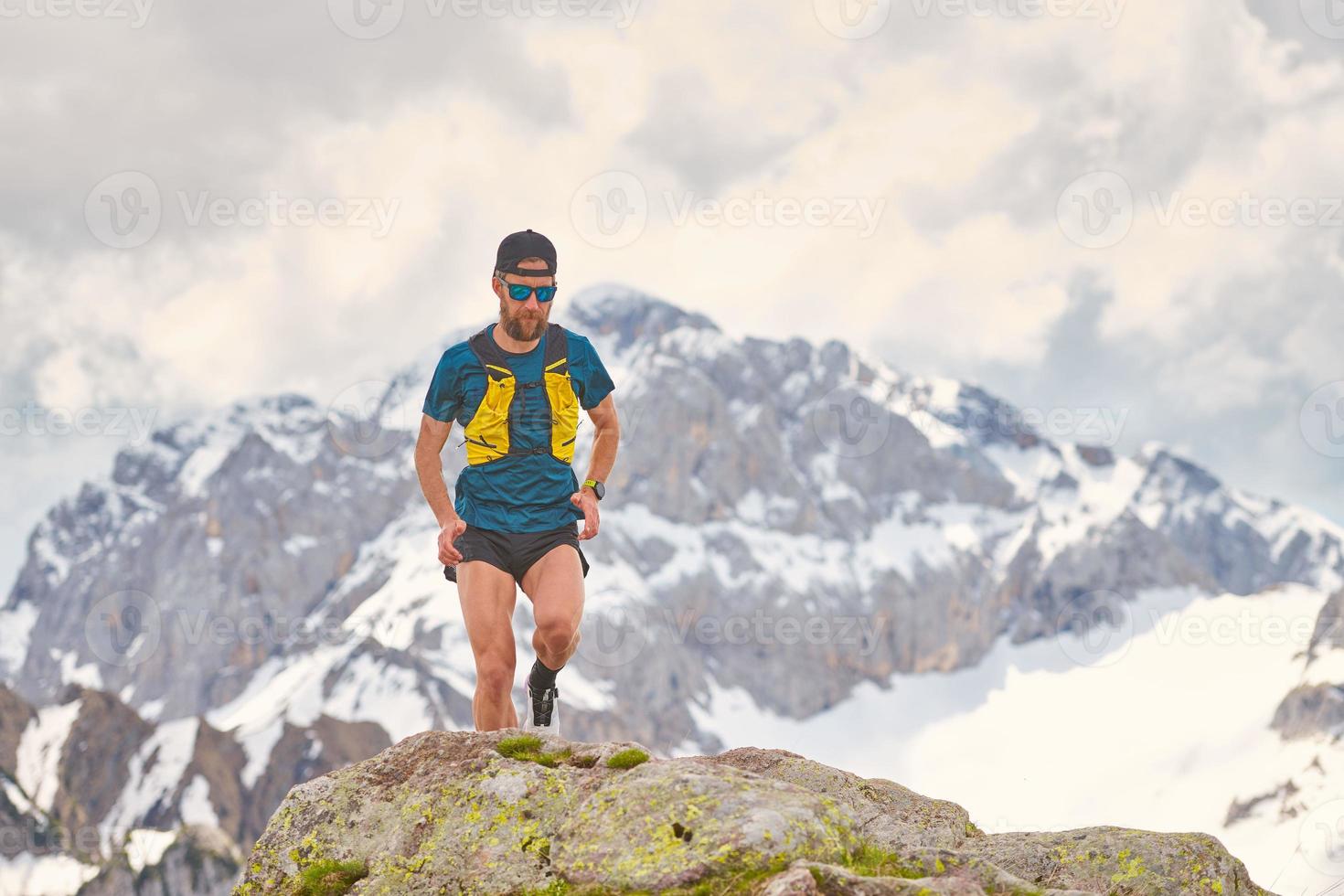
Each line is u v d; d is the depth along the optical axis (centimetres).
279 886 1241
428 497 1529
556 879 1137
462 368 1509
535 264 1473
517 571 1539
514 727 1492
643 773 1205
